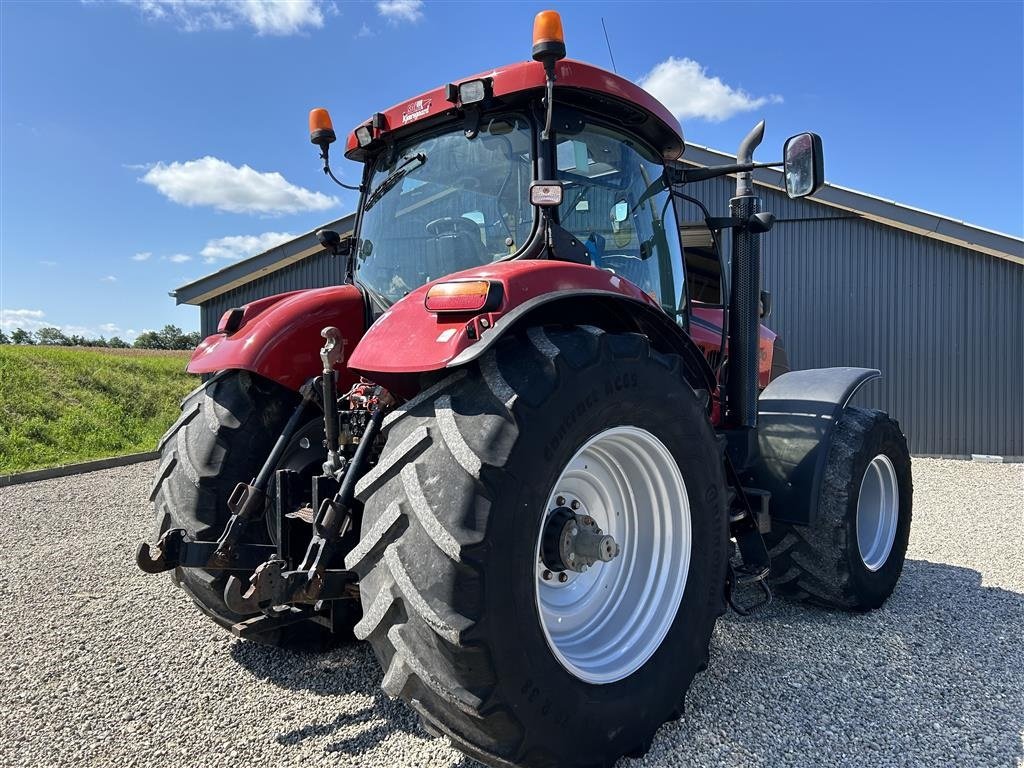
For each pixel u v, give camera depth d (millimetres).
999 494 7113
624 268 2727
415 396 2014
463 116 2592
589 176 2568
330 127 3080
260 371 2594
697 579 2295
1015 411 10406
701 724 2287
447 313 1906
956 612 3371
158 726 2309
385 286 2840
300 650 2889
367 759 2090
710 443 2359
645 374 2098
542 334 1943
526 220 2416
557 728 1805
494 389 1797
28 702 2482
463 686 1648
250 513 2170
